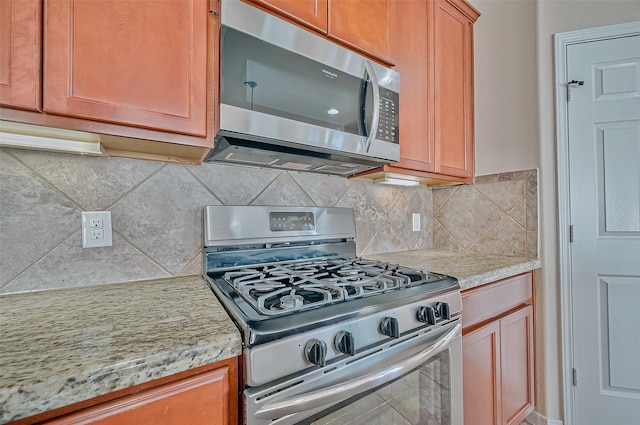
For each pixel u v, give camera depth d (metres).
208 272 1.09
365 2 1.20
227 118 0.85
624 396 1.44
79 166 0.92
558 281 1.54
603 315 1.48
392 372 0.80
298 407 0.64
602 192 1.49
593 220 1.49
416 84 1.42
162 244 1.05
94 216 0.94
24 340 0.53
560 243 1.54
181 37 0.82
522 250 1.61
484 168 1.76
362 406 0.81
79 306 0.74
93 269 0.94
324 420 0.73
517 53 1.65
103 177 0.96
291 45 0.97
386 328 0.79
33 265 0.86
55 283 0.88
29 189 0.85
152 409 0.51
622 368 1.45
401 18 1.36
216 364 0.59
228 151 1.03
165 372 0.50
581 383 1.50
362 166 1.32
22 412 0.40
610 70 1.48
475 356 1.16
